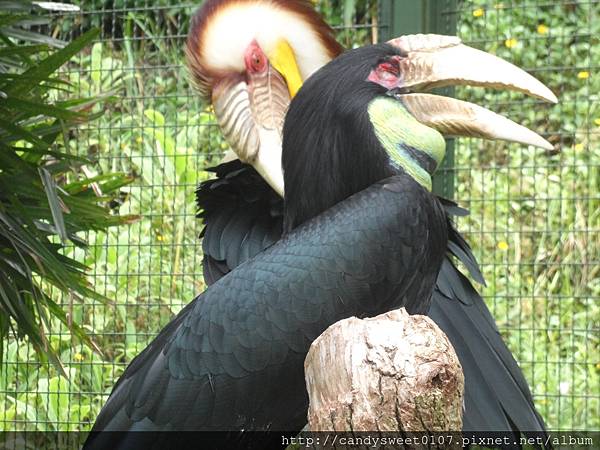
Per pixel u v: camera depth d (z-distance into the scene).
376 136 1.45
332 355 1.02
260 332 1.38
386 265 1.40
